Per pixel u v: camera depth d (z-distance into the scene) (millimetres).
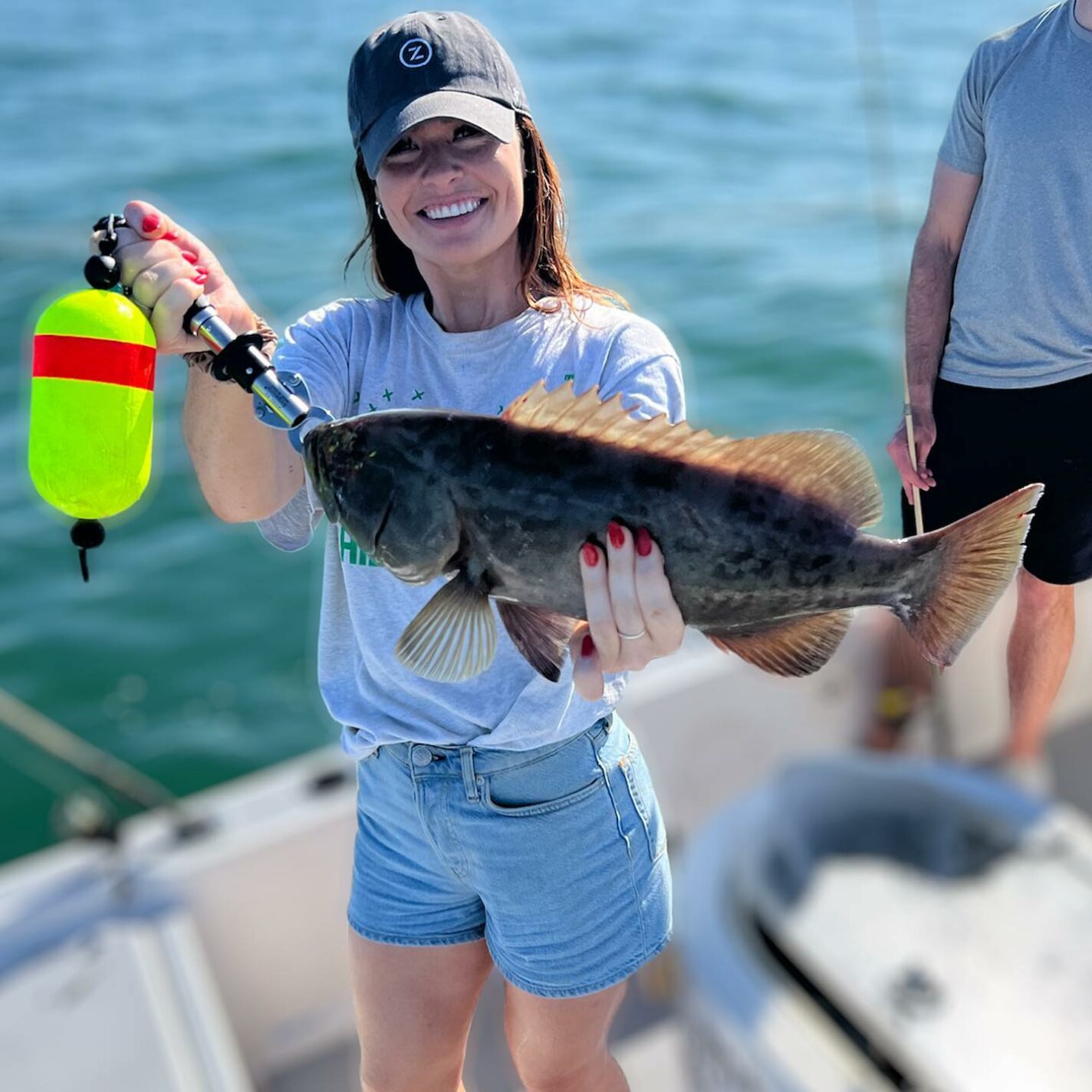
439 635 1918
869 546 1832
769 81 21797
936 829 4109
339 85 22891
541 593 1904
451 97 2029
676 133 19312
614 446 1851
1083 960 3537
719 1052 3744
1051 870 3863
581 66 23391
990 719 6312
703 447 1833
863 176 16922
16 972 4547
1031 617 2340
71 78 23859
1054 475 2146
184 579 10078
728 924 3947
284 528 2350
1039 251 2031
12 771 8172
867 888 3887
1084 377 2098
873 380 12531
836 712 6238
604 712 2318
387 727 2338
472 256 2111
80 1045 4219
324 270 14016
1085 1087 3166
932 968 3566
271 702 8828
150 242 1912
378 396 2281
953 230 2156
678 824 6004
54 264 14750
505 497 1863
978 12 20672
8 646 9344
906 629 1873
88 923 4762
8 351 12844
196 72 24281
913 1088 3326
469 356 2230
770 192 16594
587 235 15773
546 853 2283
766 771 6148
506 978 2418
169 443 11422
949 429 2217
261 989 5113
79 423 1827
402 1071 2500
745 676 6098
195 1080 4055
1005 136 2014
